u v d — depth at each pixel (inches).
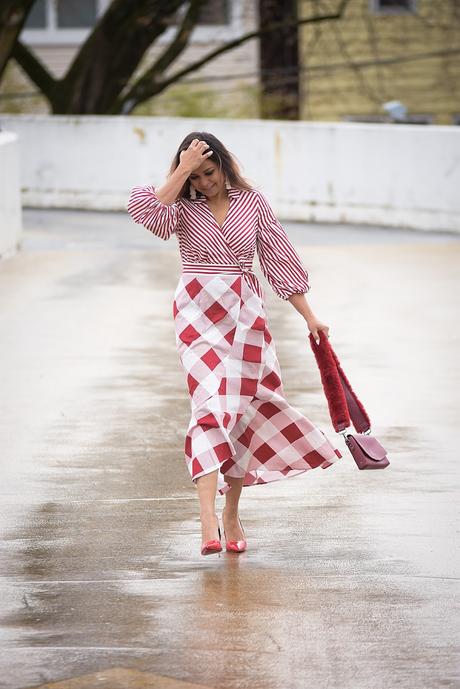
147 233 952.9
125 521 321.7
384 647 240.5
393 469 365.7
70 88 1362.0
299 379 478.3
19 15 1230.3
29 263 788.6
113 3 1312.7
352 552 297.0
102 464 373.1
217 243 288.4
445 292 673.0
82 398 451.8
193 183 288.0
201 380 286.7
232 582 277.9
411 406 437.7
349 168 1012.5
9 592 271.9
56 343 546.6
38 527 317.1
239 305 289.4
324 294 671.8
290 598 267.3
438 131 953.5
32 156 1170.0
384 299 653.3
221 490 294.4
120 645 242.4
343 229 978.7
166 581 278.8
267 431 297.4
